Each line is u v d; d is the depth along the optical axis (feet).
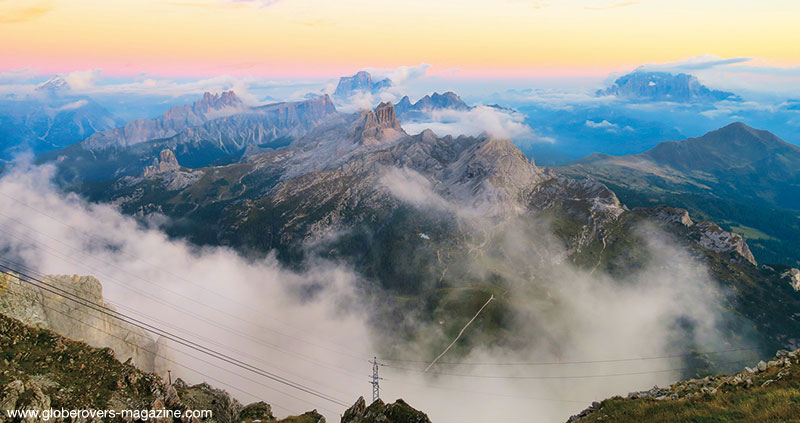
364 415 221.46
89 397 175.11
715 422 138.82
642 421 156.56
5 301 272.10
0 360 173.88
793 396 137.28
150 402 188.96
